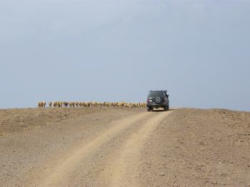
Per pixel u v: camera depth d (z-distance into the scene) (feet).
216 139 183.21
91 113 262.67
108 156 135.33
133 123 208.85
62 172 114.83
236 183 114.93
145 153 140.36
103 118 233.55
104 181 105.19
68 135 179.83
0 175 111.24
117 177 109.19
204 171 124.98
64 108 295.48
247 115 257.75
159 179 108.68
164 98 291.38
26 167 121.08
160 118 226.79
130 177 109.19
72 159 131.85
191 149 157.48
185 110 274.77
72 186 100.48
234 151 165.27
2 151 146.00
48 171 116.16
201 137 182.50
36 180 106.42
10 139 169.17
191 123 215.72
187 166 128.57
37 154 140.97
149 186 101.60
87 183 103.24
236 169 134.41
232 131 205.98
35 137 174.60
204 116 246.88
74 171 115.85
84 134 180.96
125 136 172.65
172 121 215.51
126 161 127.85
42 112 259.60
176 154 144.46
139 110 304.71
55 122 219.61
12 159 132.57
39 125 209.15
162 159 133.39
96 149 147.54
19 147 153.38
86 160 129.90
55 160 131.03
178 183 106.63
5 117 233.55
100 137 172.24
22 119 226.79
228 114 259.19
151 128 192.13
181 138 174.91
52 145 157.38
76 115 249.34
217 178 118.21
